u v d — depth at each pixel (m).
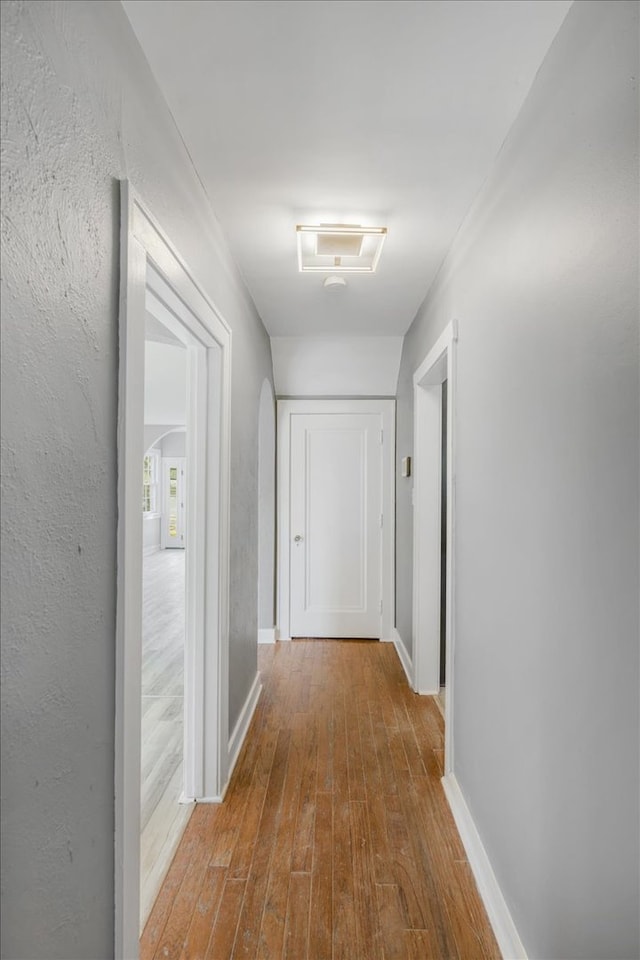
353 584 4.70
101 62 1.09
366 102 1.50
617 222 1.00
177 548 12.64
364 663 4.05
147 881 1.80
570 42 1.19
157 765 2.56
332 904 1.71
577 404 1.17
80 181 1.00
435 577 3.45
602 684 1.05
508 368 1.64
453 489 2.36
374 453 4.67
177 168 1.64
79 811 1.01
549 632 1.31
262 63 1.35
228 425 2.37
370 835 2.05
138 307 1.25
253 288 3.03
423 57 1.33
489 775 1.79
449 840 2.03
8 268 0.77
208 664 2.25
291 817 2.16
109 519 1.14
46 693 0.89
